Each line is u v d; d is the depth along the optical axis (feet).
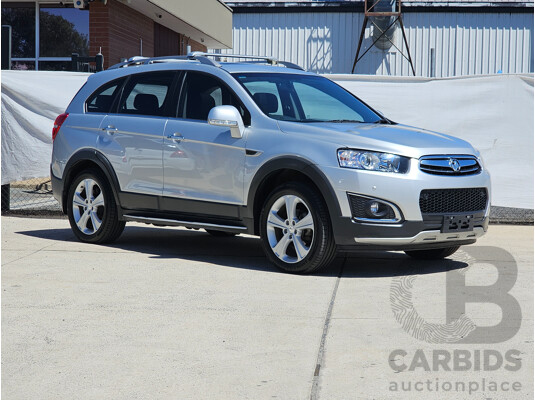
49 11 61.26
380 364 13.64
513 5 97.30
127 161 25.71
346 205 20.86
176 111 24.91
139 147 25.36
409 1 98.89
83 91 27.89
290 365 13.61
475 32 98.48
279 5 100.94
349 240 20.97
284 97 24.02
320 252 21.27
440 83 32.83
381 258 24.97
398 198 20.77
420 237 21.06
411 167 21.02
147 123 25.35
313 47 101.35
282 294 19.17
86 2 52.42
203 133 23.84
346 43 100.78
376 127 23.02
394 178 20.79
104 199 26.37
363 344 14.85
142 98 26.02
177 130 24.48
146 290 19.52
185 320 16.65
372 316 16.94
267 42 101.86
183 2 63.10
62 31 61.41
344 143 21.21
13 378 12.95
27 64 61.77
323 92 25.18
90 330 15.83
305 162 21.36
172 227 32.73
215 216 23.73
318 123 22.86
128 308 17.66
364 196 20.77
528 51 97.76
